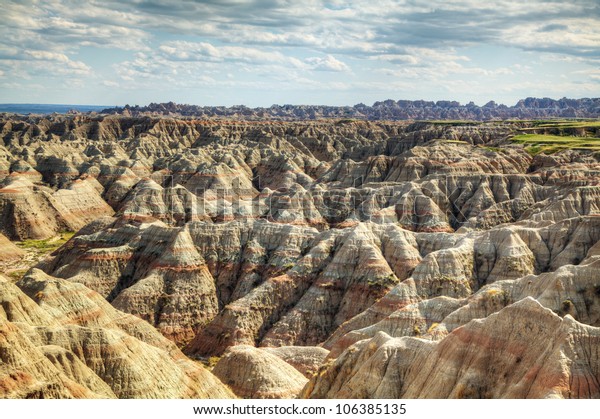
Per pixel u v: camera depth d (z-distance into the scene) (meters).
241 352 94.44
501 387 64.06
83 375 76.44
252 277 141.88
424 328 94.69
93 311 100.31
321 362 99.06
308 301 125.06
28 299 89.62
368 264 127.56
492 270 124.25
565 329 62.28
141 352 84.38
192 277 138.38
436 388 67.19
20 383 67.88
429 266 118.25
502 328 67.62
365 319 111.12
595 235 129.12
